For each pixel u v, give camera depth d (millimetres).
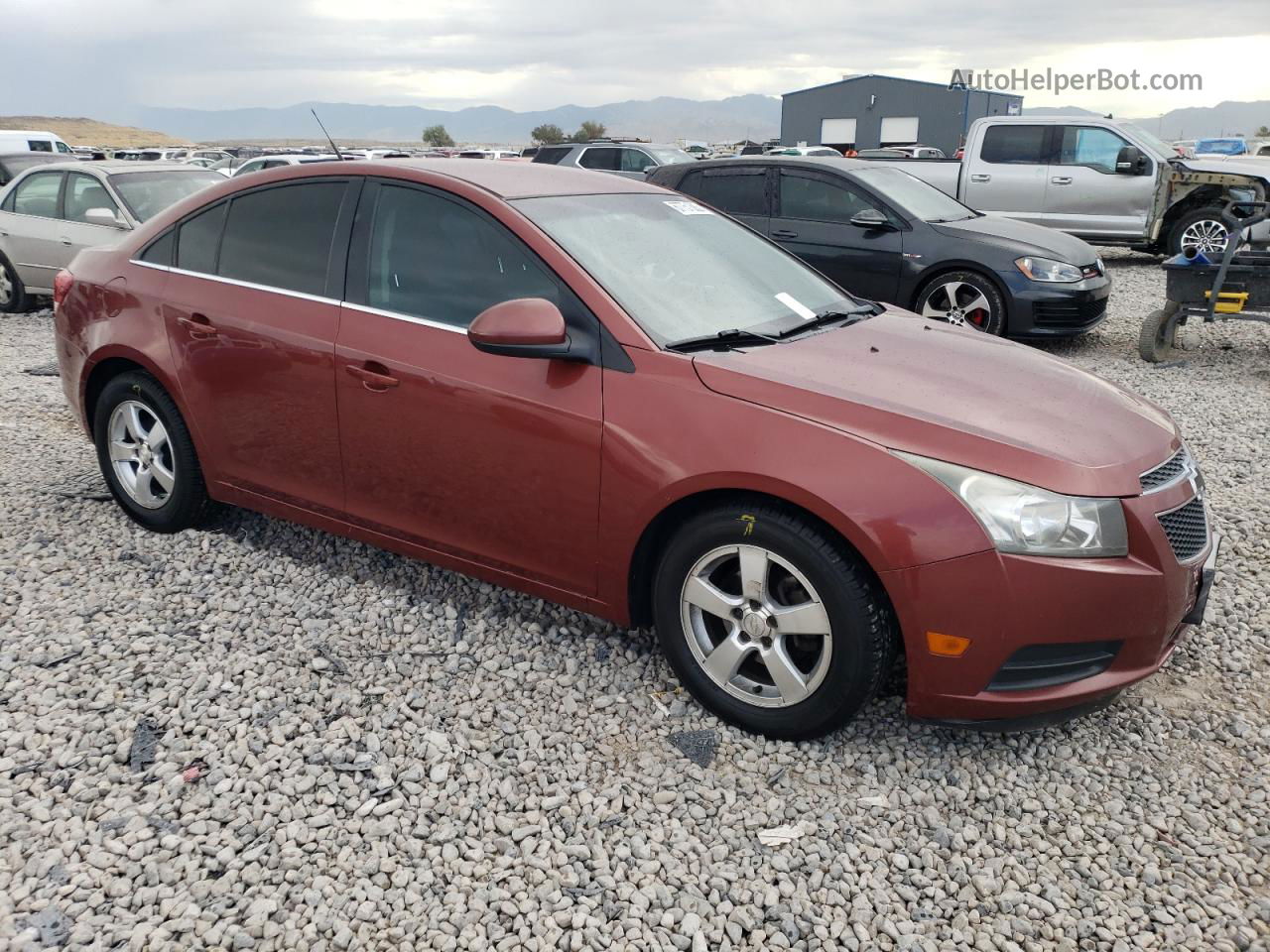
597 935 2346
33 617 3730
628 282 3350
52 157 15000
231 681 3336
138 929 2307
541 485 3240
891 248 8781
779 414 2887
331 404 3664
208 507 4465
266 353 3805
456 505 3473
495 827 2715
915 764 3027
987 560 2664
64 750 2945
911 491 2701
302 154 23641
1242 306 8156
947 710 2832
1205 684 3527
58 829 2619
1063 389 3258
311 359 3686
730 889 2518
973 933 2408
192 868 2508
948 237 8602
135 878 2479
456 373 3346
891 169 9742
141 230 4402
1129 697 3428
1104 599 2725
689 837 2693
